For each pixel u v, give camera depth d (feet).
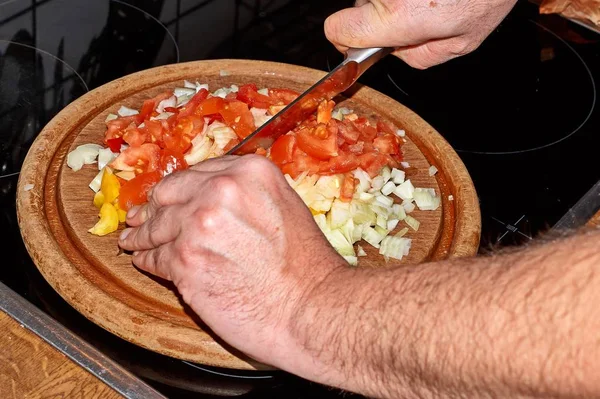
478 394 2.08
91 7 5.67
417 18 3.86
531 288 1.96
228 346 3.45
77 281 3.65
